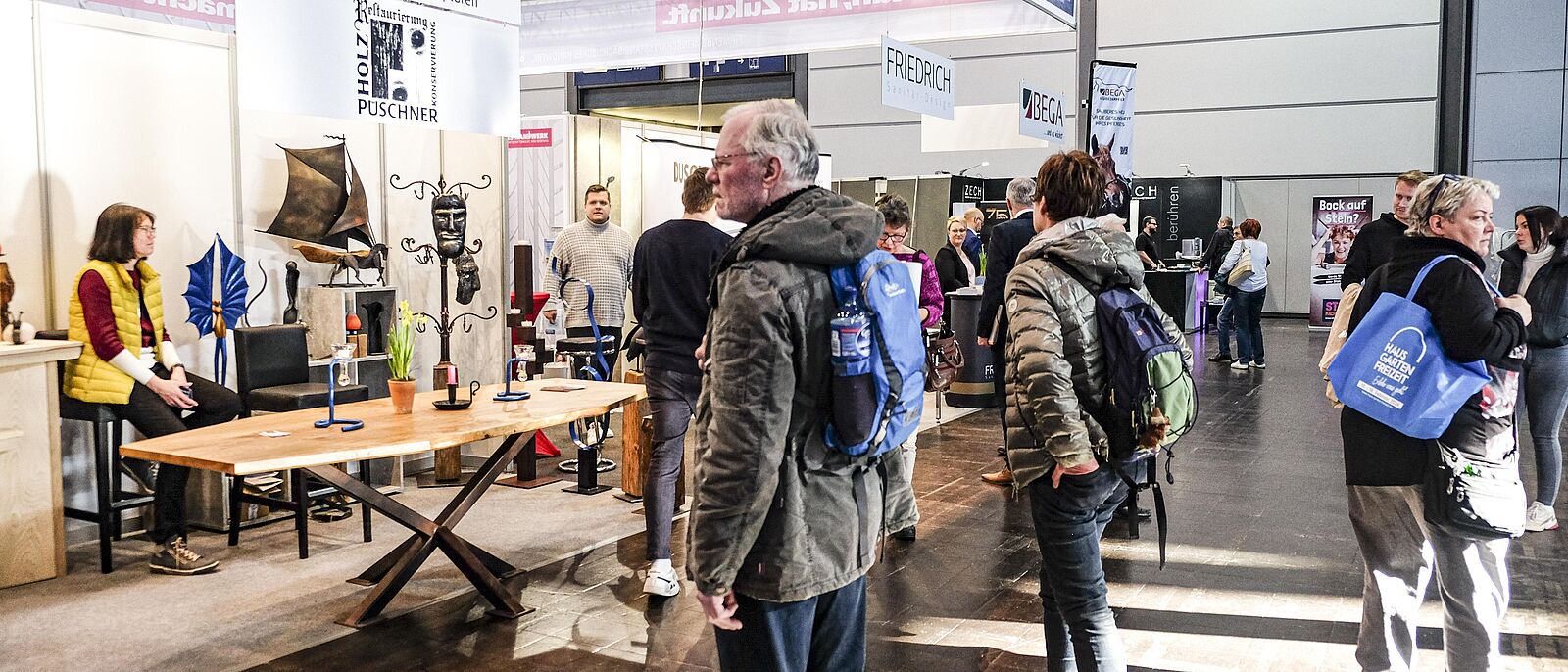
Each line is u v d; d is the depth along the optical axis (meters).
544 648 3.51
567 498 5.54
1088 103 7.81
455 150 6.40
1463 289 2.49
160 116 5.02
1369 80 14.46
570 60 10.08
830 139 16.20
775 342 1.76
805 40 9.02
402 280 6.15
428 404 4.20
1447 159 13.95
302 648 3.50
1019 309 2.49
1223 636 3.60
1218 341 12.40
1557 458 4.72
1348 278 3.98
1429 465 2.59
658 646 3.54
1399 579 2.79
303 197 5.39
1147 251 13.34
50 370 4.19
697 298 3.91
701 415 1.87
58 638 3.58
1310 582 4.16
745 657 1.90
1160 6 15.41
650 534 3.99
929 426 7.61
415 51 4.49
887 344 1.87
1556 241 4.56
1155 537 4.80
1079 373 2.48
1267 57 14.95
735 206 1.94
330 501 5.18
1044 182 2.62
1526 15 13.34
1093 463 2.41
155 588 4.12
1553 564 4.28
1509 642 3.52
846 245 1.82
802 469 1.85
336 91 4.21
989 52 15.55
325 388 5.01
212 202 5.24
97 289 4.34
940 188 13.13
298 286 5.59
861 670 2.08
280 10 4.01
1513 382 2.58
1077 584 2.56
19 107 4.52
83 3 7.01
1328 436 7.20
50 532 4.21
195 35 5.14
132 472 4.85
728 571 1.78
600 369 5.96
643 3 9.58
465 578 4.23
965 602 3.96
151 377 4.39
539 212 8.67
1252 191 15.47
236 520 4.70
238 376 4.98
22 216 4.55
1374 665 2.88
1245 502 5.43
